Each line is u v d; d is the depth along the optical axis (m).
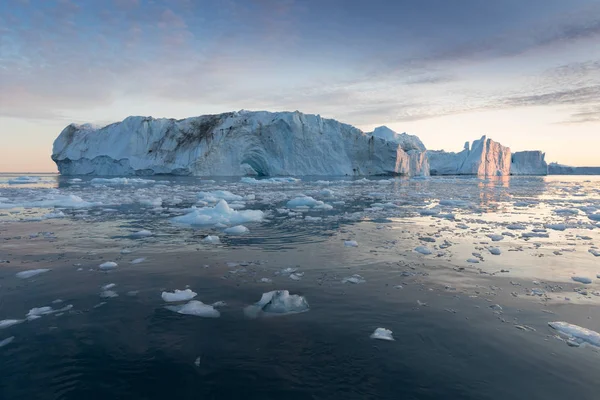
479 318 3.31
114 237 6.98
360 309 3.52
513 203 13.60
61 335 3.01
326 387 2.31
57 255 5.62
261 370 2.50
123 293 3.99
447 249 6.02
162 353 2.72
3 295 3.93
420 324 3.19
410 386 2.32
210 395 2.24
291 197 15.65
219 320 3.29
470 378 2.40
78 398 2.22
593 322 3.24
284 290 3.81
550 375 2.44
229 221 8.79
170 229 7.87
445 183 29.31
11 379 2.41
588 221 9.11
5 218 9.37
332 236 7.14
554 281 4.35
